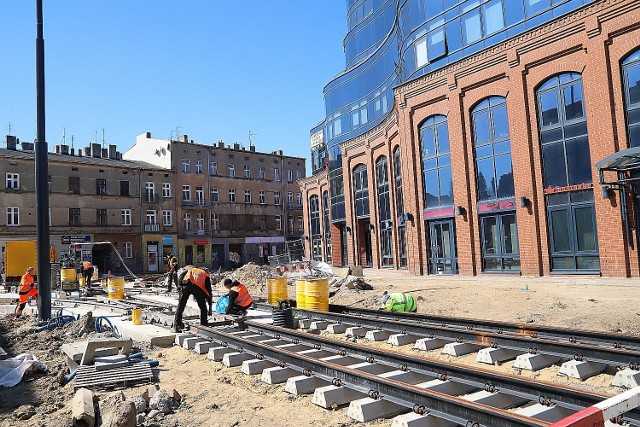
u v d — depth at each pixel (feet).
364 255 122.21
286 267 88.02
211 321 41.93
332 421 17.78
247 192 212.23
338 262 139.33
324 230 152.15
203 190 196.85
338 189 137.08
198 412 19.65
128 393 22.75
